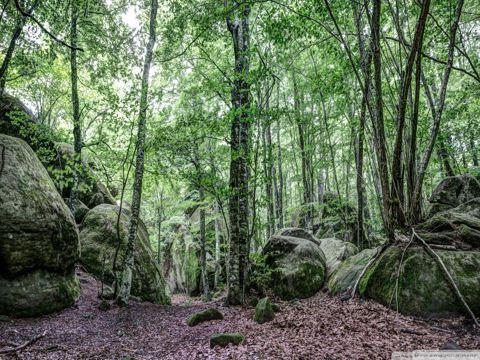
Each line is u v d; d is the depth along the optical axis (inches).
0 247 307.0
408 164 351.6
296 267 422.6
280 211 812.6
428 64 456.8
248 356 201.2
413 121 331.0
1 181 329.4
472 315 238.7
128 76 476.4
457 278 268.8
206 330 294.5
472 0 486.6
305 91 704.4
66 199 591.8
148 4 543.8
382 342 209.9
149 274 513.3
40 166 408.2
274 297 415.2
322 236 750.5
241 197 420.5
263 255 474.9
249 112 354.3
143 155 443.8
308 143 737.6
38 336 263.4
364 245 681.6
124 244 516.7
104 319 350.0
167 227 1096.2
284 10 370.3
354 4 351.9
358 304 304.3
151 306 435.2
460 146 612.7
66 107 819.4
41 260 343.0
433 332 228.8
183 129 449.4
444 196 433.7
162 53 536.4
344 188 1083.9
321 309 312.2
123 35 519.5
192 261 964.6
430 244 308.2
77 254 405.4
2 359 217.5
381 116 321.7
